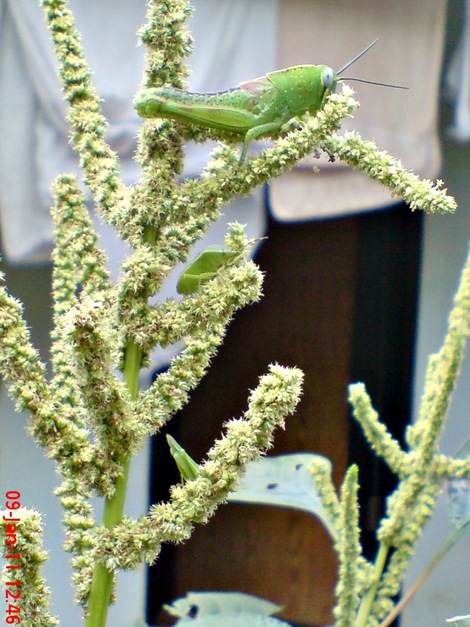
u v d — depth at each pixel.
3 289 0.41
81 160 0.43
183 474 0.42
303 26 0.73
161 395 0.42
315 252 0.79
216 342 0.42
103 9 0.70
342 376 0.80
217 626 0.65
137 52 0.70
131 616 0.77
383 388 0.80
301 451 0.79
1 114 0.71
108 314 0.42
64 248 0.43
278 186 0.75
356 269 0.80
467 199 0.79
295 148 0.42
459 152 0.78
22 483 0.73
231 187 0.42
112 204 0.43
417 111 0.76
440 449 0.79
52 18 0.43
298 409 0.79
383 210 0.79
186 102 0.42
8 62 0.71
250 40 0.71
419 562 0.78
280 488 0.58
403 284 0.80
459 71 0.76
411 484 0.52
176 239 0.42
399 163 0.42
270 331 0.79
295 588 0.77
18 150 0.72
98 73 0.69
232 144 0.43
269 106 0.43
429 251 0.80
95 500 0.73
